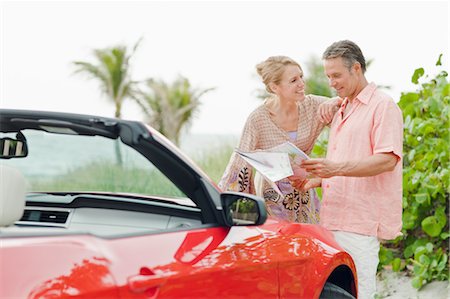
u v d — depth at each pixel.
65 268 2.66
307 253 3.87
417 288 6.68
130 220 4.05
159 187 11.43
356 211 4.75
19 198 3.22
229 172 5.30
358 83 4.79
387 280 7.20
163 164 3.38
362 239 4.75
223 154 14.55
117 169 12.61
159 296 2.93
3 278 2.50
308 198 5.41
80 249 2.78
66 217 4.16
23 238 2.72
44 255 2.65
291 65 5.10
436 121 7.32
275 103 5.34
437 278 6.88
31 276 2.55
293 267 3.73
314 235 4.11
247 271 3.39
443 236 6.89
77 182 16.27
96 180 14.64
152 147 3.21
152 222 3.99
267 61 5.15
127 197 4.18
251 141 5.32
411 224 7.13
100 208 4.13
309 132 5.37
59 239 2.78
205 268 3.15
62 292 2.58
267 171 4.43
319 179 5.14
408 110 7.64
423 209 7.26
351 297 4.27
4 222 3.18
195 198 3.53
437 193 7.18
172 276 2.98
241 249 3.43
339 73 4.75
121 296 2.77
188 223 3.89
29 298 2.50
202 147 14.73
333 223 4.83
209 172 14.16
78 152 26.64
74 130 3.39
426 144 7.34
